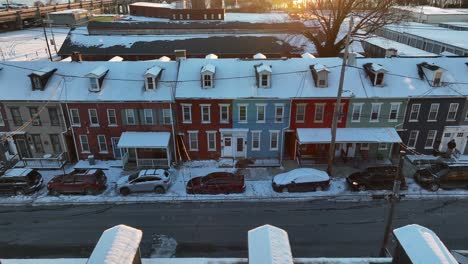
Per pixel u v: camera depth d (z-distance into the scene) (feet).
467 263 40.75
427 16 227.40
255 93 98.89
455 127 103.60
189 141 104.99
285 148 109.70
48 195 90.33
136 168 101.91
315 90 99.50
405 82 102.12
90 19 289.33
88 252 70.13
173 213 82.58
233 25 200.03
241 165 102.68
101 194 90.43
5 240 74.13
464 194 88.84
